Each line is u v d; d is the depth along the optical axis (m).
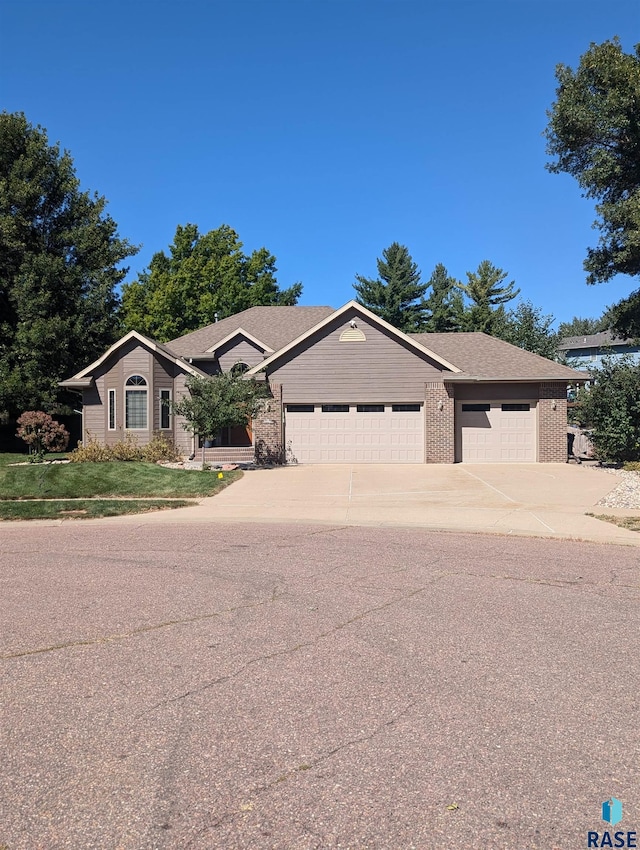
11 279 30.48
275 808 3.26
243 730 4.08
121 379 24.41
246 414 21.19
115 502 14.93
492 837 3.04
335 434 23.89
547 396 23.95
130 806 3.28
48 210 32.84
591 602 6.98
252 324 29.73
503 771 3.60
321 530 11.70
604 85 26.81
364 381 23.81
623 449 21.70
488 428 24.14
